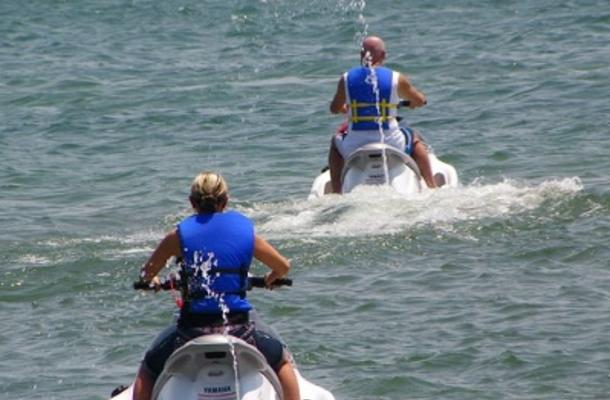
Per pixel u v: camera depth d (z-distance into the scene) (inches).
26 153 2856.8
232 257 1194.0
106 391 1422.2
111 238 2086.6
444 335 1553.9
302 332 1581.0
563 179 2335.1
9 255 1969.7
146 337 1589.6
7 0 5236.2
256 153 2783.0
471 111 3065.9
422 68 3622.0
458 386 1406.3
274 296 1718.8
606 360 1451.8
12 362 1521.9
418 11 4596.5
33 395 1417.3
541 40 3934.5
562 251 1860.2
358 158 2091.5
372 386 1414.9
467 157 2605.8
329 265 1846.7
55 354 1544.0
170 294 1753.2
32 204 2379.4
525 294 1685.5
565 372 1425.9
